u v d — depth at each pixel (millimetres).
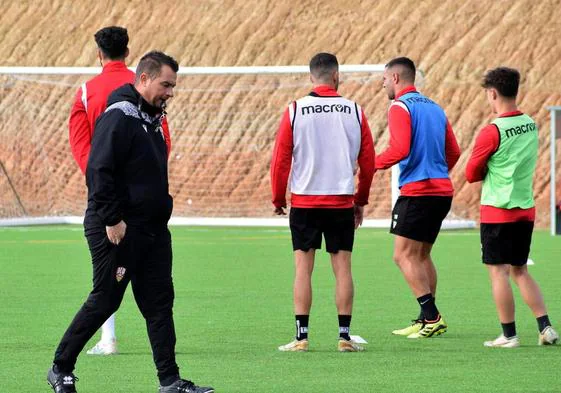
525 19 99625
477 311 38906
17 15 123625
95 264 23641
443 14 103188
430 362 28844
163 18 116500
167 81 23344
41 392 25156
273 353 30297
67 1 122875
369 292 43938
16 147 110812
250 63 108562
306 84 106438
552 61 96625
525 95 95125
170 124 107250
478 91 96938
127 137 23156
